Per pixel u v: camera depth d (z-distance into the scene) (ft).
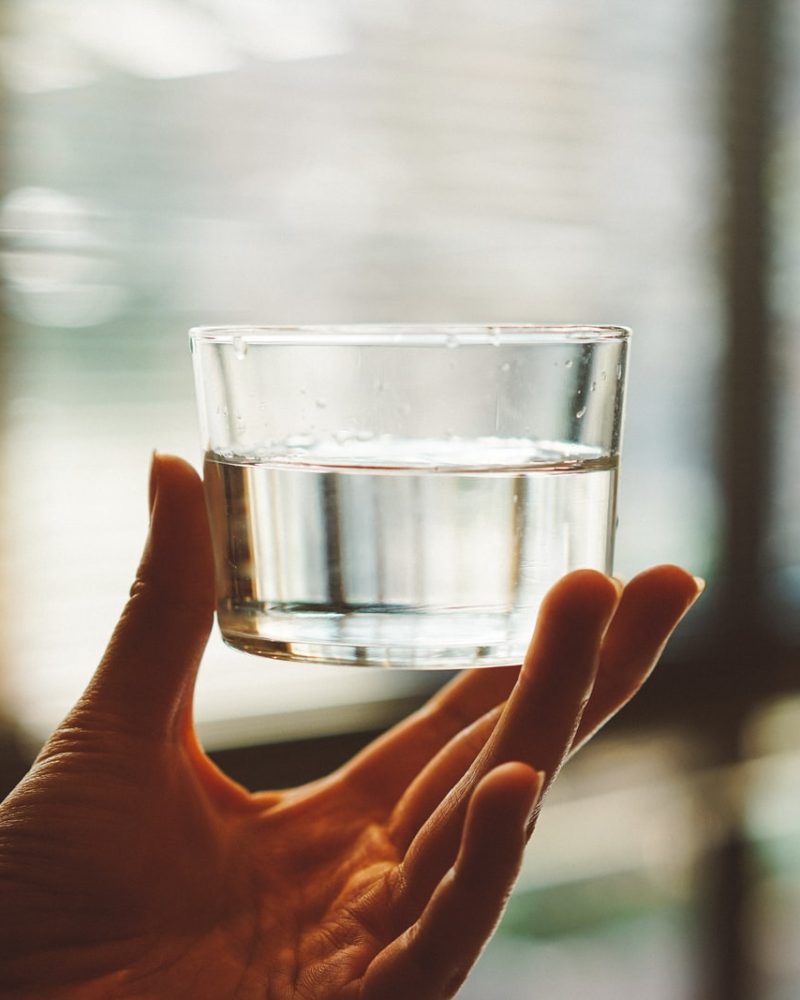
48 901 1.09
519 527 1.02
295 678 2.11
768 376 2.58
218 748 2.03
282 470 1.03
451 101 2.15
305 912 1.17
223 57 1.96
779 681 2.65
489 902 0.97
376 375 1.03
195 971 1.11
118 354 1.94
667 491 2.47
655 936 2.54
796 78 2.55
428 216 2.15
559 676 1.01
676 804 2.54
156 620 1.15
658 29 2.36
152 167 1.93
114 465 1.95
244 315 2.02
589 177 2.31
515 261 2.24
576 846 2.43
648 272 2.40
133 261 1.93
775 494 2.62
